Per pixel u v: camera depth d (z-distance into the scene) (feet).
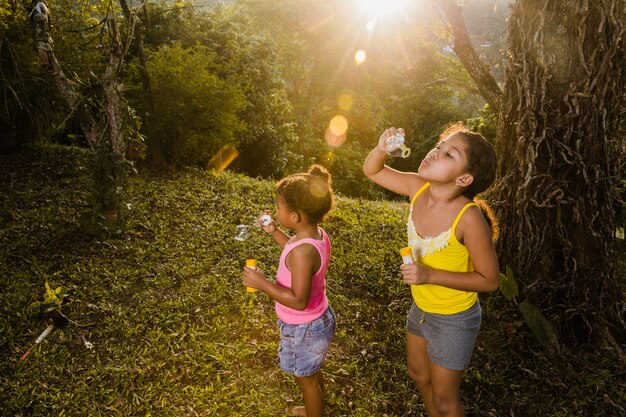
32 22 16.20
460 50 16.15
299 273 6.89
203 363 10.58
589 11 11.93
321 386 8.52
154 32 44.14
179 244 17.08
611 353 12.34
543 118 12.50
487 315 13.35
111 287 13.76
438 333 7.01
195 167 29.12
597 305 12.89
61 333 11.42
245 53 52.95
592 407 10.53
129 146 18.39
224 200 22.89
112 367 10.29
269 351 11.16
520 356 12.00
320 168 7.75
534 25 12.46
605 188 12.88
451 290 6.76
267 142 55.11
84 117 17.06
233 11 66.28
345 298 14.11
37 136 25.82
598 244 12.78
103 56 25.68
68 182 23.02
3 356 10.41
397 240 19.16
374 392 10.32
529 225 13.00
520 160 12.99
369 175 7.76
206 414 9.16
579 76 12.23
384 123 91.20
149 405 9.31
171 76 27.73
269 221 8.09
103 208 17.16
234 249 16.97
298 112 80.38
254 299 13.43
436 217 6.62
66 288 13.42
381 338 12.47
